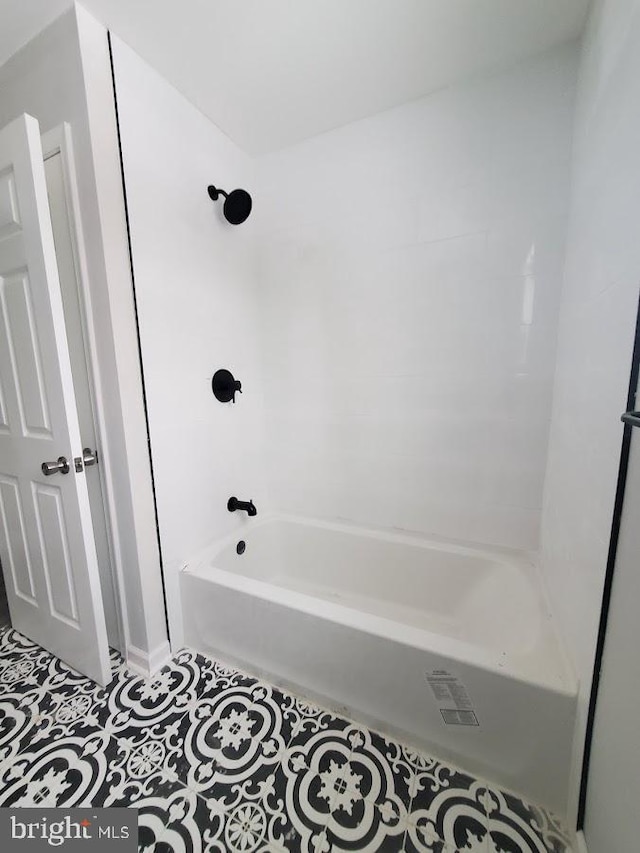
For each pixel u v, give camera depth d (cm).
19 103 117
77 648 126
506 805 89
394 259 148
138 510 121
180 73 122
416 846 81
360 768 98
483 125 126
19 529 133
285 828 85
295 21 104
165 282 128
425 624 150
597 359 81
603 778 69
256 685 125
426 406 151
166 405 130
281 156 162
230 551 157
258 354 182
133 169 114
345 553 171
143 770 97
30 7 99
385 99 134
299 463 184
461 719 96
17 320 111
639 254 62
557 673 87
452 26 106
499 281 132
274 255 172
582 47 108
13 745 104
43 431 114
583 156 101
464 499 151
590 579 79
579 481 90
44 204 99
